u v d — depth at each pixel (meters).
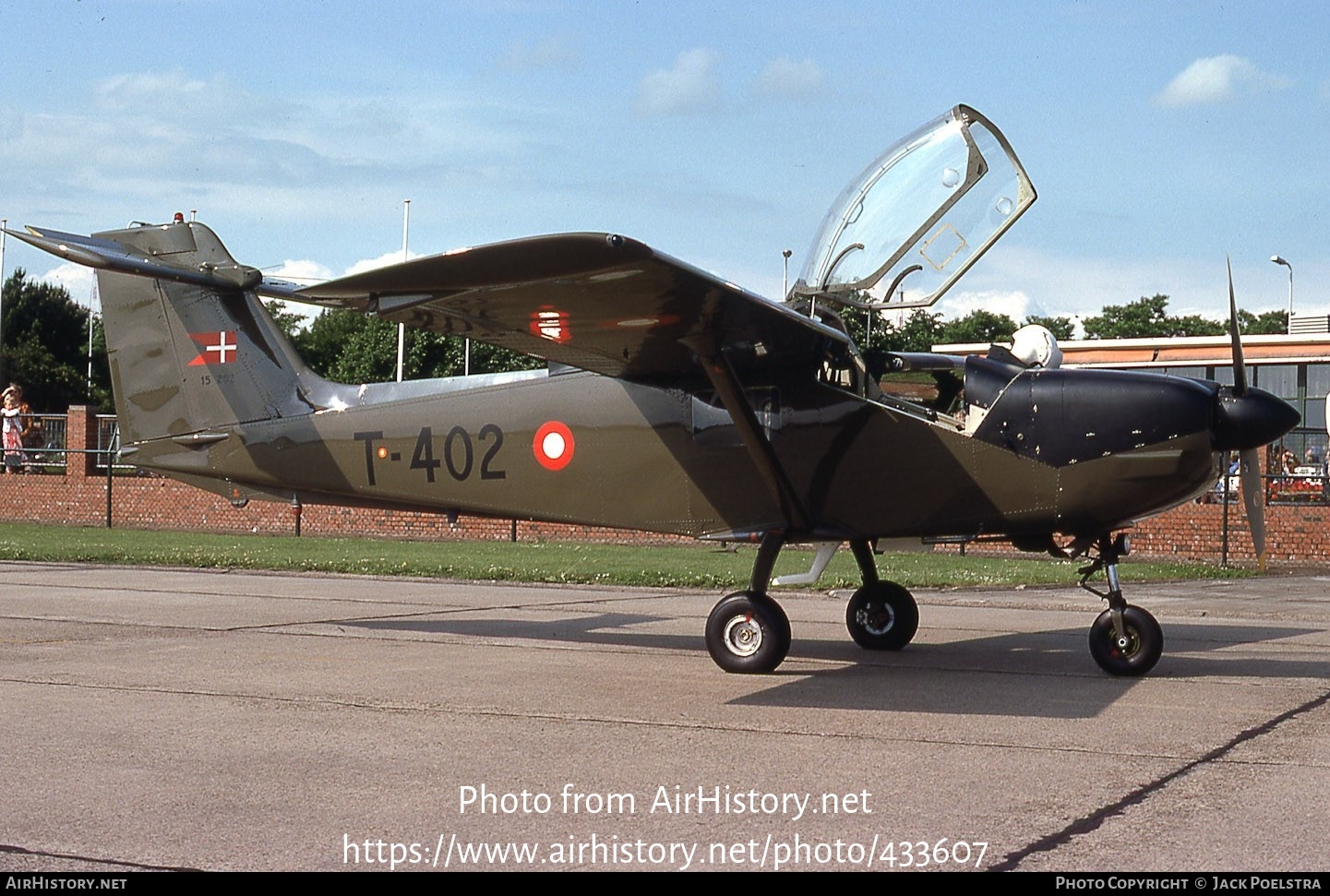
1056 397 7.08
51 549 15.79
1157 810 4.36
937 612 10.79
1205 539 18.34
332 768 4.93
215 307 8.99
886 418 7.31
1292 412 7.00
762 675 7.25
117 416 9.30
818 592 12.34
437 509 8.48
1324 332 37.06
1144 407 6.94
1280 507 18.20
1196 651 8.40
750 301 6.15
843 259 8.31
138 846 3.93
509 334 6.82
